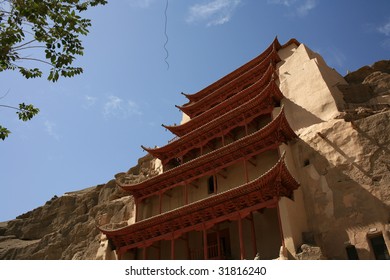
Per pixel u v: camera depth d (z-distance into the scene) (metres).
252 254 30.08
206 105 49.41
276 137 31.34
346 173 27.91
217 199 28.36
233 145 32.81
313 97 35.12
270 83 35.66
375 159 27.27
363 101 35.12
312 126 32.66
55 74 14.57
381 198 25.45
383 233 24.17
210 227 29.61
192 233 34.81
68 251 44.53
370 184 26.42
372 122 28.89
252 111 37.38
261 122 38.38
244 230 31.62
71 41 14.53
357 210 26.03
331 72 38.91
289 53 45.44
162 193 38.50
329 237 26.25
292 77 39.09
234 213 28.22
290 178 26.92
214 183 34.28
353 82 40.16
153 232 33.28
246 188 27.19
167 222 31.72
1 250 49.78
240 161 33.31
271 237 29.72
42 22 14.12
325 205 27.67
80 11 14.79
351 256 24.92
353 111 31.44
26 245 49.31
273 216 30.52
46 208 56.22
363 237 24.77
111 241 36.50
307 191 29.23
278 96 36.81
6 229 56.72
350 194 26.91
